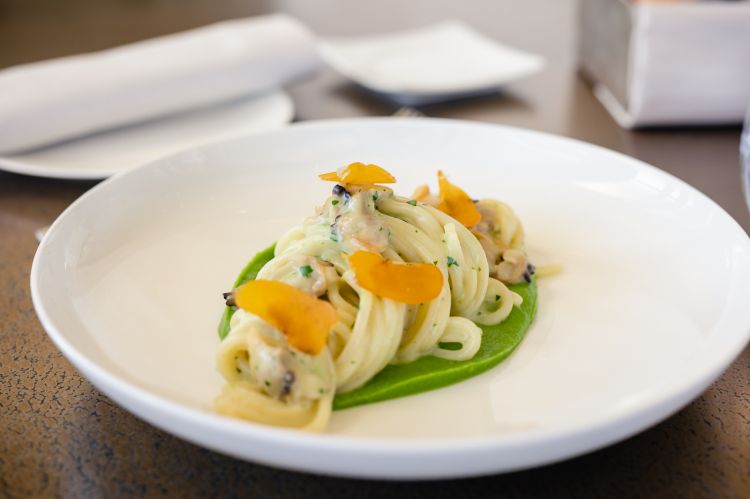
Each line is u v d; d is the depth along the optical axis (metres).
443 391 0.36
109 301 0.39
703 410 0.36
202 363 0.36
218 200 0.46
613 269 0.42
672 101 0.59
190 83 0.60
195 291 0.40
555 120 0.63
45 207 0.51
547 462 0.31
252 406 0.34
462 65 0.69
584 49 0.71
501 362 0.37
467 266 0.39
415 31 0.83
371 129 0.49
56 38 0.81
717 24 0.57
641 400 0.31
